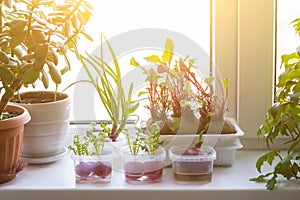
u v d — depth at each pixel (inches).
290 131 61.3
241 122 70.2
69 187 61.3
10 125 59.1
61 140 66.4
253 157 69.2
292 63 62.5
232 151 65.7
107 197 61.0
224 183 62.2
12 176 62.4
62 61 70.7
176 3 69.5
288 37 69.2
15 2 61.3
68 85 70.6
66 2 60.5
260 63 68.5
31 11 58.9
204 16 69.7
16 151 61.6
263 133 70.3
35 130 64.1
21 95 68.2
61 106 64.4
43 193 60.9
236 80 69.9
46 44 57.5
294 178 62.9
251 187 61.2
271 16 67.4
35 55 56.9
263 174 64.4
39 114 63.4
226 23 68.6
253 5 67.2
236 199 60.9
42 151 66.0
